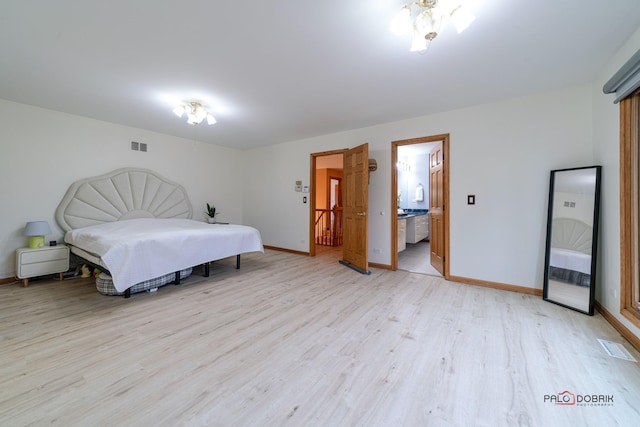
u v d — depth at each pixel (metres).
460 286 3.32
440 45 2.07
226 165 6.02
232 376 1.60
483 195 3.32
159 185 4.73
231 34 1.95
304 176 5.25
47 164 3.62
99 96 3.13
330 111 3.59
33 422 1.25
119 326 2.23
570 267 2.64
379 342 1.99
